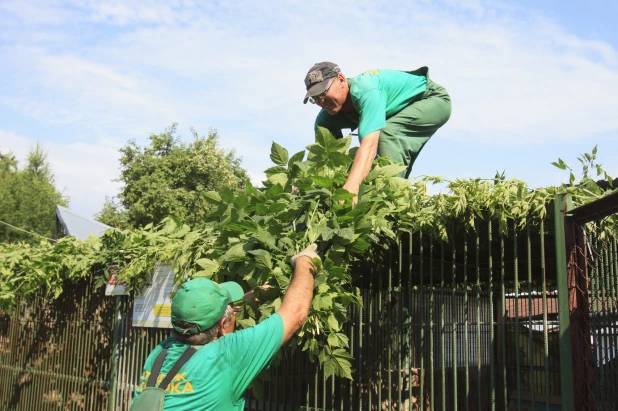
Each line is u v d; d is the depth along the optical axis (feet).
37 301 25.38
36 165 155.02
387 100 15.44
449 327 23.86
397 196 13.24
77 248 21.84
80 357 22.36
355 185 12.52
